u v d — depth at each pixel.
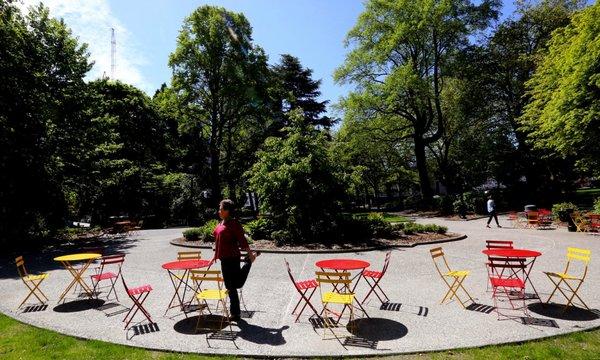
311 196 15.80
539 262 11.29
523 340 5.65
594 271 10.09
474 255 12.80
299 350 5.55
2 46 17.48
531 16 33.88
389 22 33.53
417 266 11.22
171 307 7.74
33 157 18.41
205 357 5.38
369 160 42.62
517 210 32.50
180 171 38.53
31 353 5.51
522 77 34.78
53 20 20.95
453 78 35.38
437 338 5.91
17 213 18.44
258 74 35.25
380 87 31.94
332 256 12.99
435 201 36.12
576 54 17.97
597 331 6.04
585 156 22.73
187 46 33.16
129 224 23.91
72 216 24.56
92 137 21.88
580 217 18.44
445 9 29.92
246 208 49.31
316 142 16.78
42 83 19.08
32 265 13.13
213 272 6.66
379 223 17.25
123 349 5.64
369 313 7.20
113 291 9.15
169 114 36.56
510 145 36.81
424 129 34.53
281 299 8.22
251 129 39.31
